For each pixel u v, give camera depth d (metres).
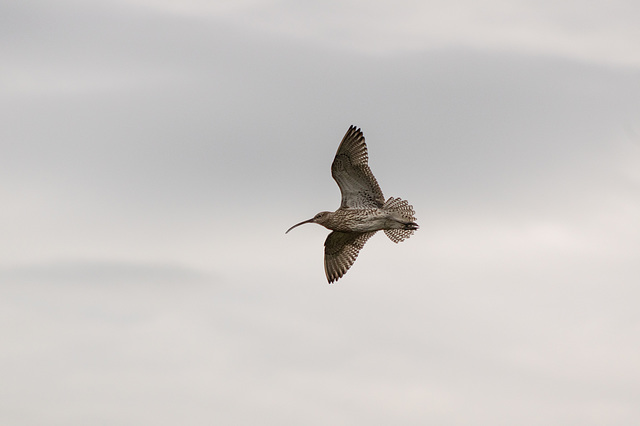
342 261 27.55
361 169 25.42
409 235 26.91
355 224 25.69
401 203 25.44
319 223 25.98
